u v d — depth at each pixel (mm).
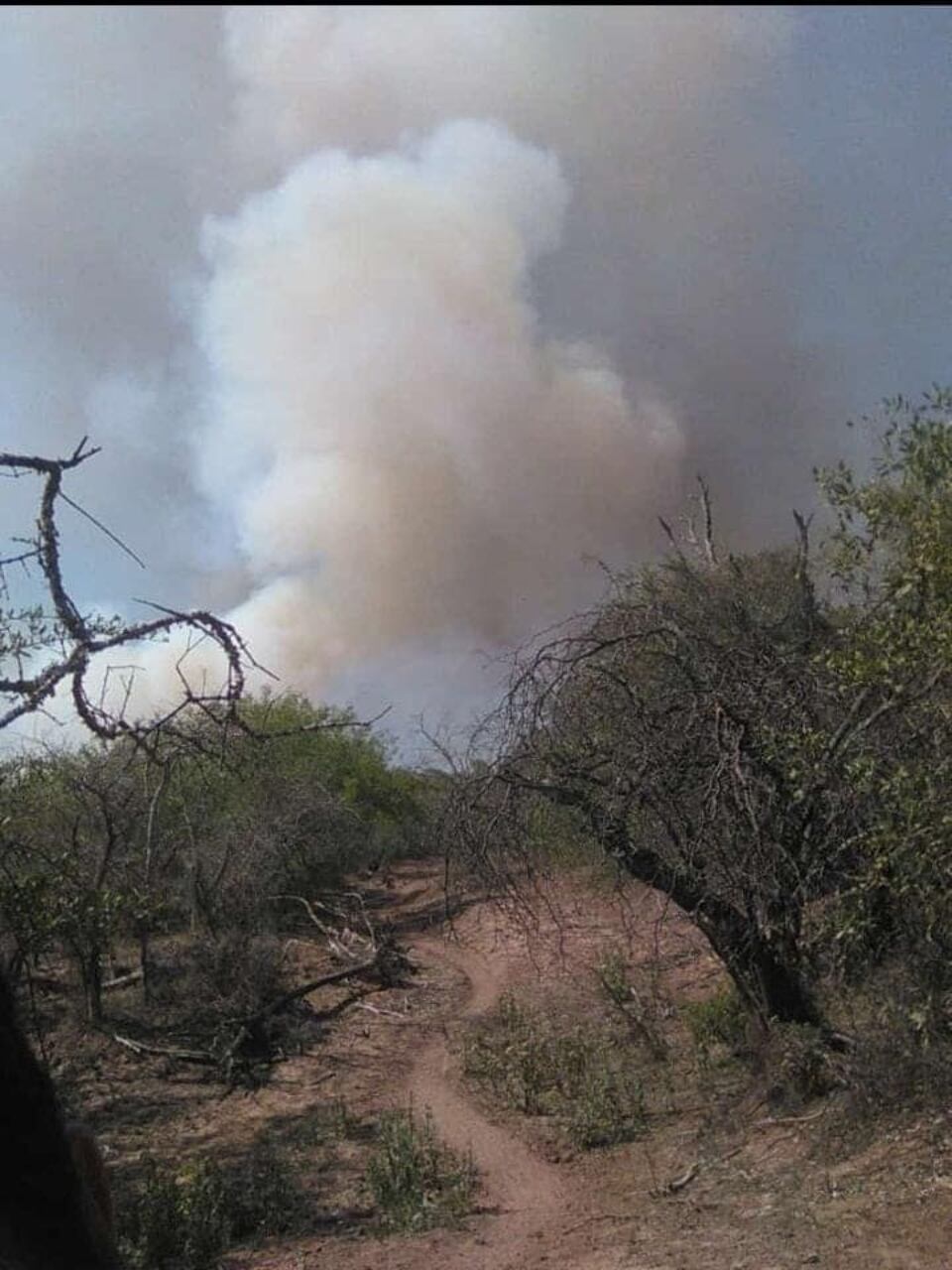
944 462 7449
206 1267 8227
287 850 18234
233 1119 11930
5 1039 1093
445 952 18000
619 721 9195
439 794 10992
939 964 7926
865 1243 6500
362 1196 9562
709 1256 6816
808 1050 9094
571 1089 11445
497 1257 7703
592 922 16281
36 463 4672
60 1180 1083
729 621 10672
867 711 8281
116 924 11953
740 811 8773
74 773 12344
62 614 4809
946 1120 7820
